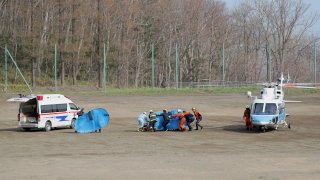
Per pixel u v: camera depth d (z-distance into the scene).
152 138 30.92
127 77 102.44
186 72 112.88
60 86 84.12
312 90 79.50
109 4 97.81
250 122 35.84
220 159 21.09
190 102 63.16
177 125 36.22
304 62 127.06
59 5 93.50
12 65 94.00
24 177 16.88
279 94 37.19
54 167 19.02
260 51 124.31
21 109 37.09
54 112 37.53
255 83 92.81
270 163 19.81
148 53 110.56
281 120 36.31
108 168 18.72
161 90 78.62
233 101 64.62
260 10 122.56
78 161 20.67
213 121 43.78
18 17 95.69
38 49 87.75
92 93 73.38
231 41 119.12
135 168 18.69
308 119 44.75
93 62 102.25
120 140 29.78
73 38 95.19
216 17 118.31
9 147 26.34
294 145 27.00
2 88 77.38
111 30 100.75
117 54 100.94
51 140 29.98
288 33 117.25
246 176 16.88
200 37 113.75
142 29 108.31
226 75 118.75
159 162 20.25
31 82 89.94
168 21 112.44
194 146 26.61
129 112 52.31
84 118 35.62
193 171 17.94
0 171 18.11
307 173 17.42
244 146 26.56
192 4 115.00
